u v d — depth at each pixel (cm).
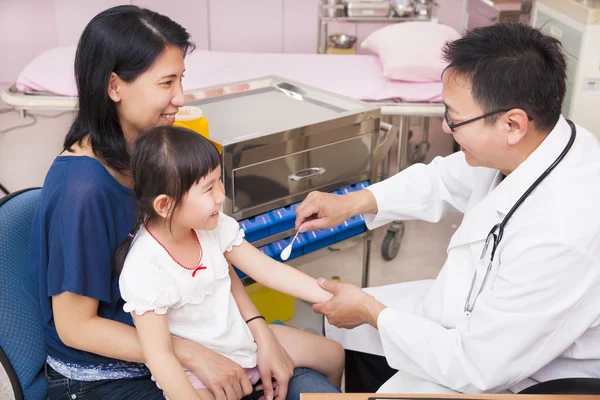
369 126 205
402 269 296
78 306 132
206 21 457
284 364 149
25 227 144
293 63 355
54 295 132
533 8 298
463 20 434
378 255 307
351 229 208
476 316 140
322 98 219
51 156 381
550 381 132
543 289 131
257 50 469
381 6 396
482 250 150
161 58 132
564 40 268
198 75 335
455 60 134
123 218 137
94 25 130
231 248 154
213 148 128
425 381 150
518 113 131
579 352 141
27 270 143
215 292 144
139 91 133
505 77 128
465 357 141
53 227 130
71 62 325
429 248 314
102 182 132
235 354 146
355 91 308
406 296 183
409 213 190
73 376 143
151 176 125
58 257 130
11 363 139
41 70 312
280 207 194
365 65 348
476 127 135
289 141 187
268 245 192
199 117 180
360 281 285
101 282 133
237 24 461
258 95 227
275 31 463
